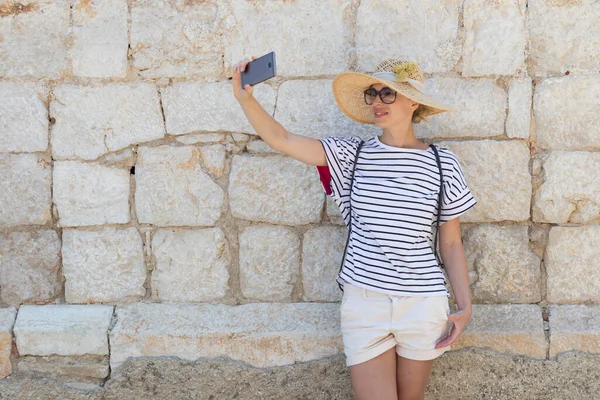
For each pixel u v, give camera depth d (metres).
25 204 3.51
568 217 3.49
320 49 3.47
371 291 2.94
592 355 3.42
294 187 3.51
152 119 3.50
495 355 3.45
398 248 2.91
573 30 3.42
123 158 3.51
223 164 3.52
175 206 3.53
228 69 3.48
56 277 3.57
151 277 3.58
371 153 3.04
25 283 3.56
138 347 3.47
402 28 3.46
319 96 3.49
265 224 3.55
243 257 3.55
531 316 3.49
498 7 3.42
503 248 3.52
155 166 3.52
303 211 3.53
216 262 3.56
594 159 3.45
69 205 3.52
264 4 3.46
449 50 3.45
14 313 3.54
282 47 3.47
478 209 3.51
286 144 3.02
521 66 3.44
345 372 3.47
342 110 3.25
